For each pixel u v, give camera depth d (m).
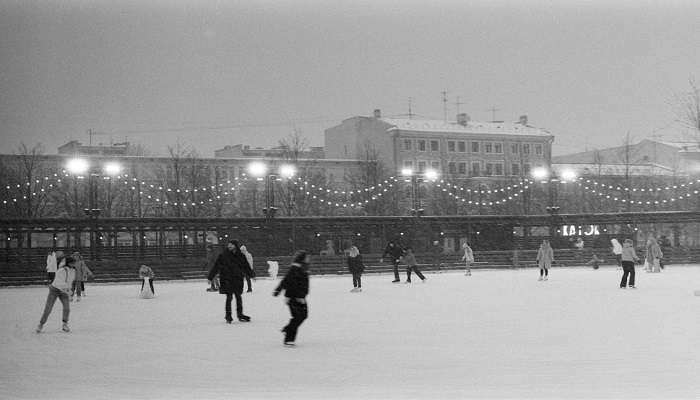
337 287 37.69
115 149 110.44
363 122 118.31
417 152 115.81
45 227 47.72
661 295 27.61
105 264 49.03
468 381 11.89
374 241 59.38
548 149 122.56
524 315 21.16
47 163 89.62
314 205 75.44
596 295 28.14
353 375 12.56
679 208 82.06
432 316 21.48
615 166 111.44
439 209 82.00
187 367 13.70
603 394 10.84
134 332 19.22
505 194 86.25
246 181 92.19
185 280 48.78
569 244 62.97
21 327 20.97
